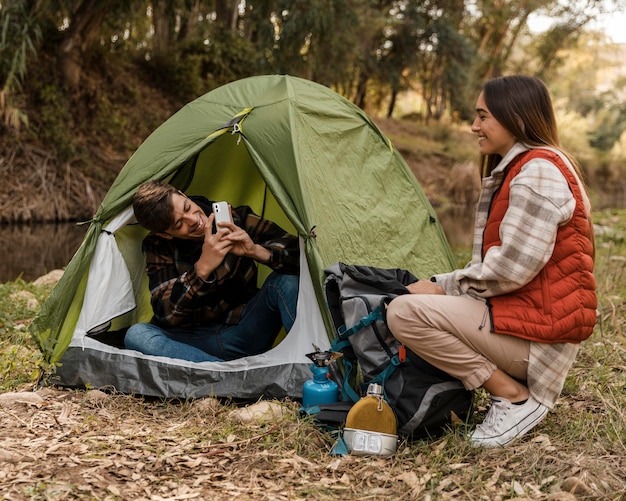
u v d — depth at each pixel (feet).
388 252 11.60
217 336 10.55
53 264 25.04
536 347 7.75
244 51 55.31
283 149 10.34
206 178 12.71
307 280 9.91
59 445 7.82
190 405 9.43
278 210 13.03
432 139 71.77
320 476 7.36
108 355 10.16
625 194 79.61
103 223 10.78
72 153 41.68
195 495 6.78
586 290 7.68
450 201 57.72
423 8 71.46
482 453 7.75
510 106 7.82
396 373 8.18
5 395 9.29
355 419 7.87
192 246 10.50
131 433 8.34
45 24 43.50
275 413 8.87
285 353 9.89
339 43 48.55
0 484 6.81
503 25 81.87
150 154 10.99
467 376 7.98
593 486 6.86
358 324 8.35
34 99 42.60
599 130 110.32
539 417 7.99
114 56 49.70
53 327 10.53
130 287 10.98
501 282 7.54
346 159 11.89
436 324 7.82
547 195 7.38
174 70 52.37
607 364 11.42
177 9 44.70
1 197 37.58
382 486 7.16
